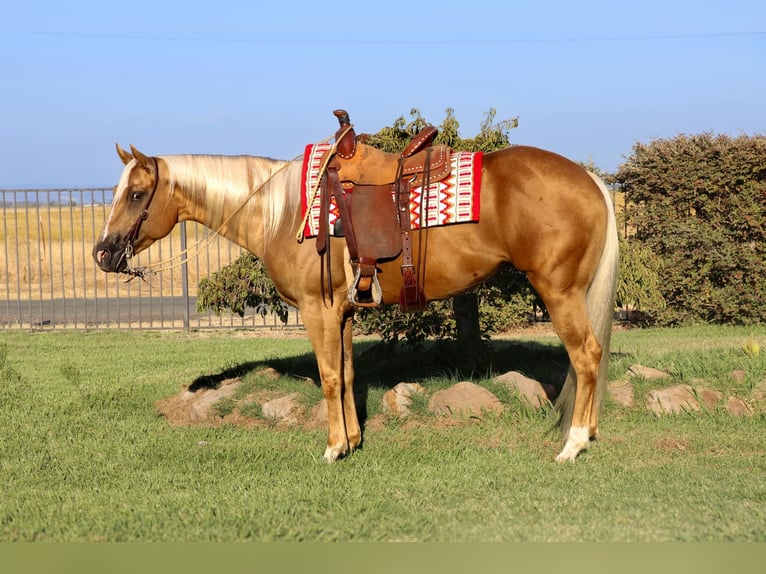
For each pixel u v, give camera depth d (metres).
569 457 5.21
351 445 5.59
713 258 11.51
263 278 7.83
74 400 7.48
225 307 8.54
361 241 5.03
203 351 10.59
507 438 5.75
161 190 5.53
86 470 5.34
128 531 4.18
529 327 12.36
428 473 5.05
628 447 5.47
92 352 10.61
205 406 6.66
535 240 4.91
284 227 5.38
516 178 4.95
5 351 9.55
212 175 5.55
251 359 9.69
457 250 5.05
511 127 7.50
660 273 11.72
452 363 7.34
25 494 4.86
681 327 11.89
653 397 6.27
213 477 5.13
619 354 8.48
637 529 4.04
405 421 6.20
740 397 6.33
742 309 11.65
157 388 7.90
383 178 5.14
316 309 5.31
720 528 4.01
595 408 5.37
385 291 5.24
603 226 5.02
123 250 5.49
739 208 11.56
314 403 6.48
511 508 4.41
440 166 5.05
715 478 4.82
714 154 11.69
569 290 5.00
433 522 4.21
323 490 4.77
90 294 17.67
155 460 5.55
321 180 5.18
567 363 7.61
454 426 6.07
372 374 7.41
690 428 5.86
